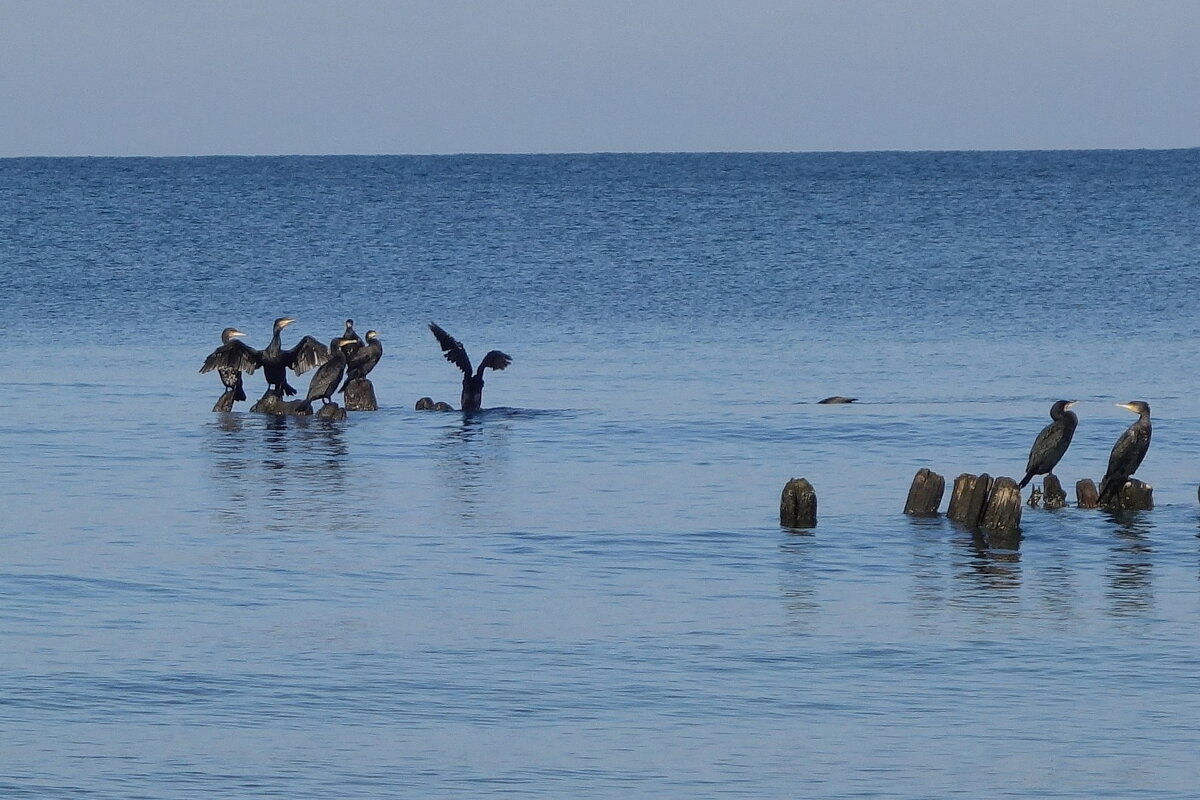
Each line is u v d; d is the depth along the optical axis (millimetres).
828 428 100125
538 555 66625
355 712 47188
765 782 42375
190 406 109562
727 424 101875
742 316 172250
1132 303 181250
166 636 54250
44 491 79000
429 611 57875
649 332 159125
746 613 58125
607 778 42531
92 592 59562
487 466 87250
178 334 155750
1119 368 132625
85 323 163125
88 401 111312
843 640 54625
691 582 62531
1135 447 74875
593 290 197125
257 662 51594
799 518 72062
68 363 133750
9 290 191125
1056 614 58156
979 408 109312
